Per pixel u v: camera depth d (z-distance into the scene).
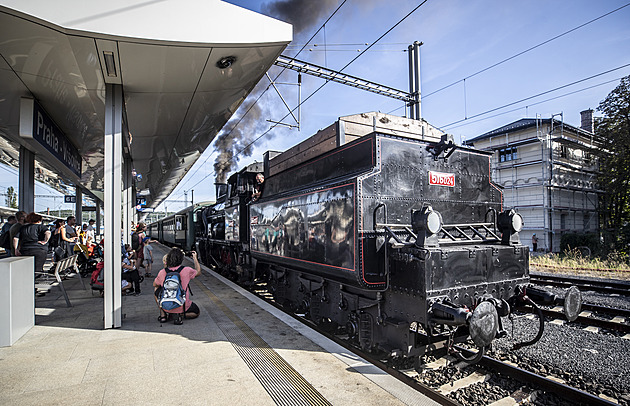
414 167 4.88
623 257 15.26
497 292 4.32
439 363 4.41
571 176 26.77
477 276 4.15
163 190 24.56
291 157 7.20
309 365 3.81
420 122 6.22
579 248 19.59
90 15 4.16
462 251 4.04
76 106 7.04
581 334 5.56
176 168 15.27
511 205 26.28
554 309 7.09
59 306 6.79
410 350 4.09
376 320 4.54
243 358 4.03
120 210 5.43
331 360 3.95
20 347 4.46
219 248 13.52
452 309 3.59
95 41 4.40
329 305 5.76
